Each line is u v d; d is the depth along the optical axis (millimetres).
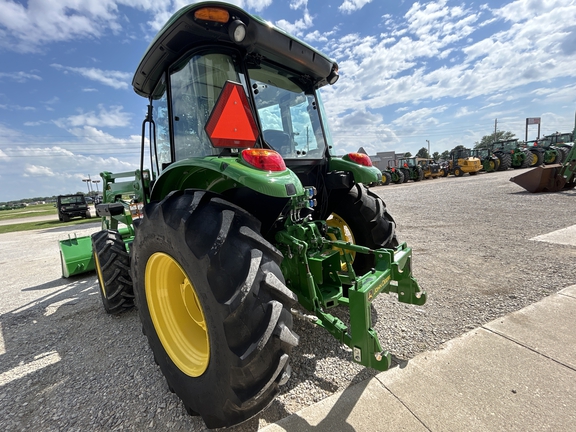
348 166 2693
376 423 1554
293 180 1634
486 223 5676
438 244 4574
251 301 1366
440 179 20453
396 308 2730
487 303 2666
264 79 2400
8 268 6211
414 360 2012
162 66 2246
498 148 21672
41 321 3193
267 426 1589
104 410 1821
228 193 2051
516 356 1965
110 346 2566
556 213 5949
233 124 1863
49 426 1719
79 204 18906
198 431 1619
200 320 1972
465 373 1855
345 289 2676
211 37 1929
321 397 1769
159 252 1734
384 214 2883
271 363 1379
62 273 5129
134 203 3650
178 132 2211
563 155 17828
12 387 2100
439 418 1555
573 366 1840
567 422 1482
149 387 2014
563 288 2793
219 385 1433
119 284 2975
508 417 1533
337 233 2424
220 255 1406
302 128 2684
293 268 1968
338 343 2297
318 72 2525
